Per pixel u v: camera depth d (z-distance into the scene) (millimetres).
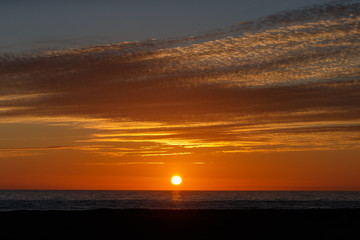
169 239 21703
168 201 79812
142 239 21750
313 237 22266
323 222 28734
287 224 27641
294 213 35969
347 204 69062
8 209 53906
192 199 94625
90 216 32750
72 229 25391
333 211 38312
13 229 25391
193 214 34844
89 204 66625
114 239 21766
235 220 29984
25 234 23453
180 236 22750
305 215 33750
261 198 105250
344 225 27203
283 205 64500
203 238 22016
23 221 29297
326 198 107188
